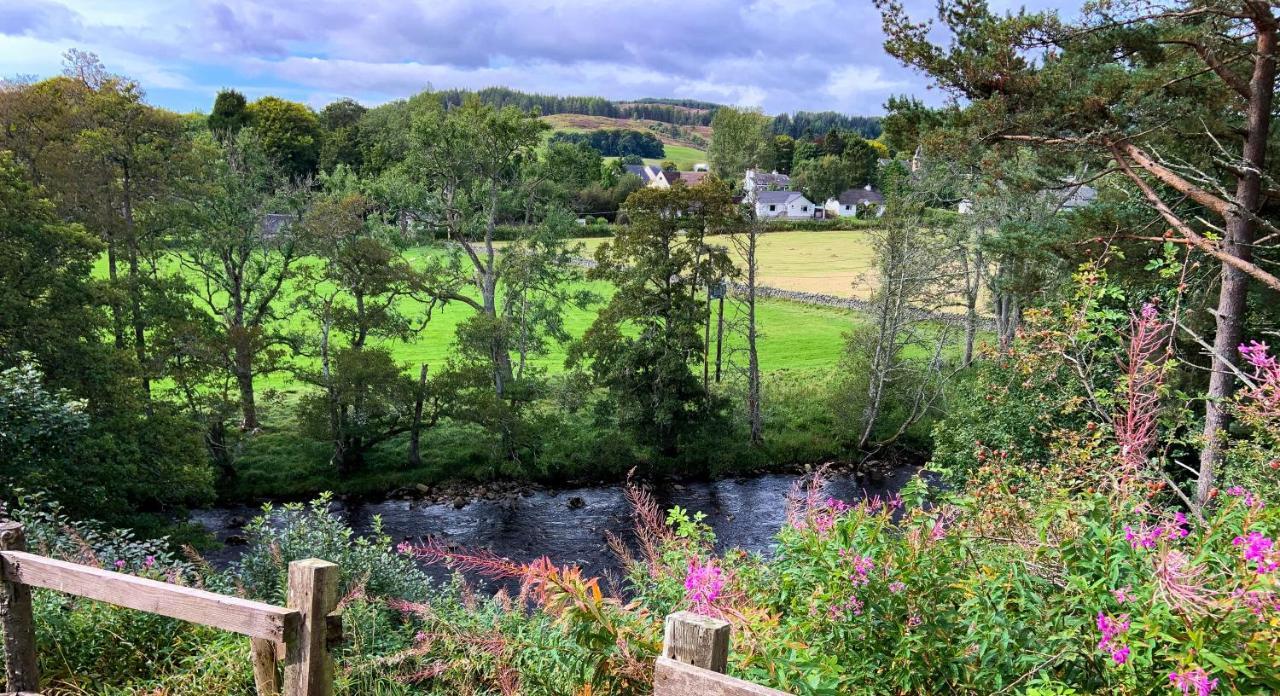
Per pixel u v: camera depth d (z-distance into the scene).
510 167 36.44
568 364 30.94
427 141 34.38
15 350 18.12
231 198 30.41
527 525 24.67
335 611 3.33
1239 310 12.64
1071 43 12.92
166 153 29.73
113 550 8.02
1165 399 9.48
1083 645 3.20
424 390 28.97
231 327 28.83
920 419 33.12
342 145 72.88
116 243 28.72
